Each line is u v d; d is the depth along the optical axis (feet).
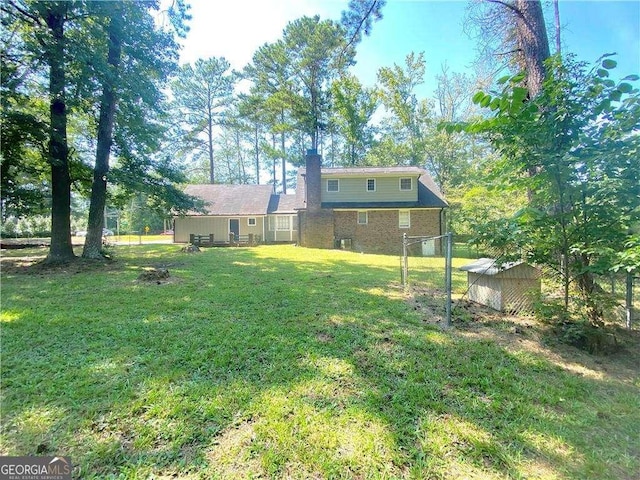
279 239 72.74
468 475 5.78
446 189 75.31
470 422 7.21
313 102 80.89
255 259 38.37
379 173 58.13
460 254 53.36
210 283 22.74
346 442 6.53
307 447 6.38
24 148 31.32
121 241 73.51
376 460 6.09
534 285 15.25
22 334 12.29
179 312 15.46
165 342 11.60
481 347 11.39
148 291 19.98
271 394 8.24
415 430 6.91
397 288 21.48
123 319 14.28
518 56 23.12
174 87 91.56
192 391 8.36
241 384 8.73
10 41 26.94
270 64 78.38
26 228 77.92
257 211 70.23
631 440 6.71
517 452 6.33
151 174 37.60
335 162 98.63
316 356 10.57
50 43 26.68
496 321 14.30
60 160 31.27
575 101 10.99
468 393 8.42
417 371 9.59
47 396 8.07
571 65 11.36
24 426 6.94
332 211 58.03
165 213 41.19
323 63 72.84
